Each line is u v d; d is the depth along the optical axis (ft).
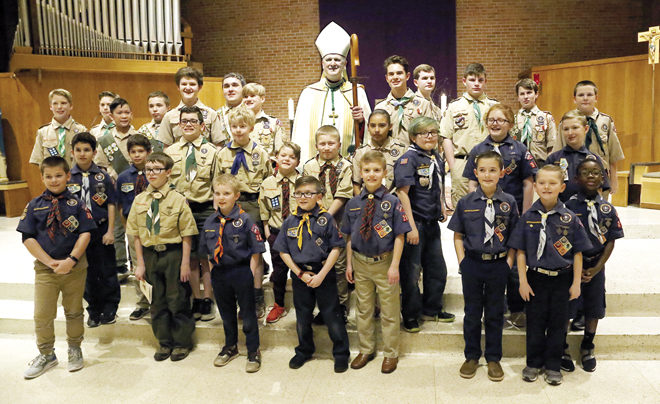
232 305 9.50
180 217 9.56
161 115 12.92
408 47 29.66
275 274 10.39
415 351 9.71
